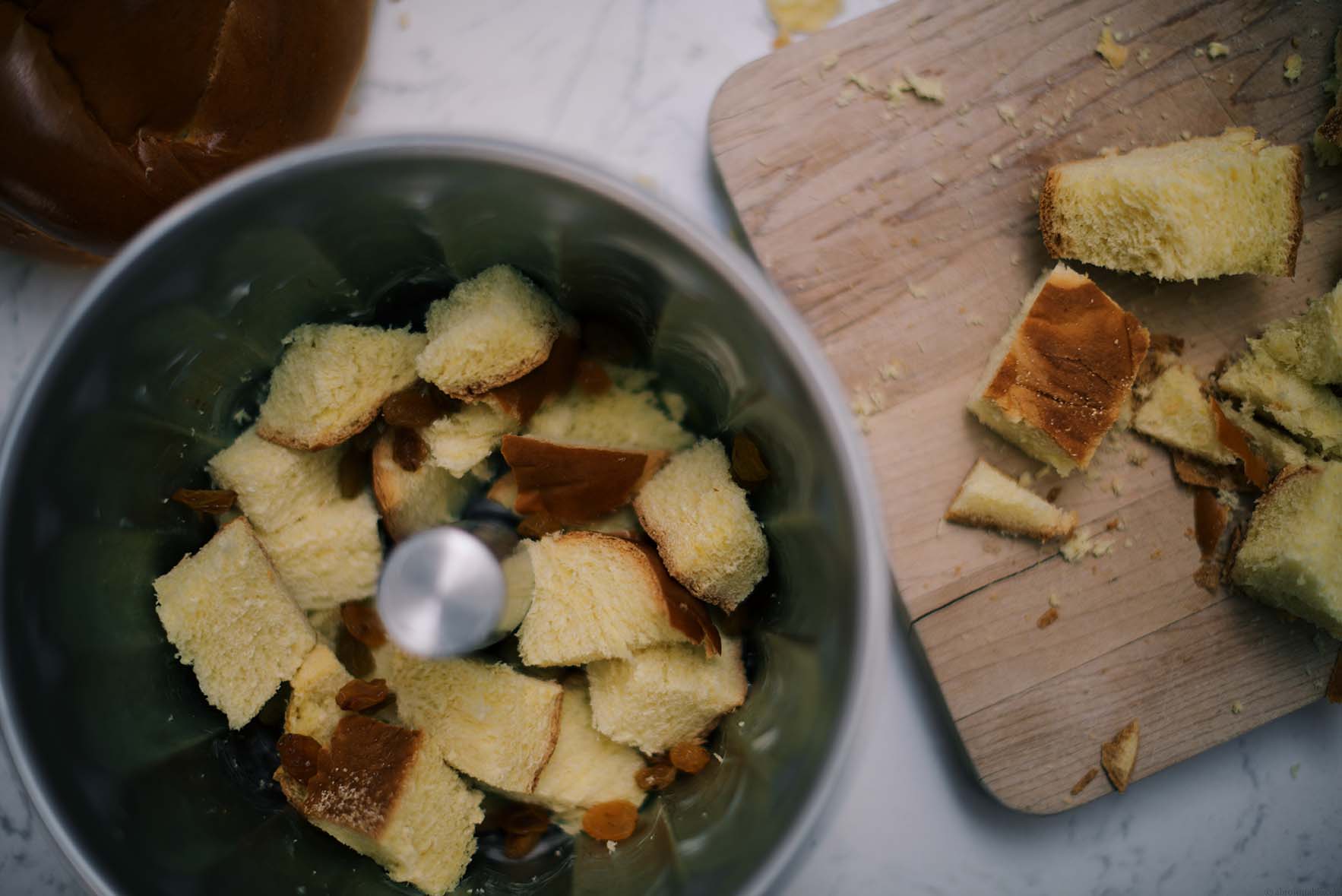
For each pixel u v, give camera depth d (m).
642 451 0.44
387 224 0.40
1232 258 0.46
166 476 0.42
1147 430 0.47
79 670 0.39
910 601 0.47
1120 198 0.45
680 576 0.42
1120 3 0.47
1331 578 0.45
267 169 0.37
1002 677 0.47
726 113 0.47
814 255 0.47
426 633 0.40
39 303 0.48
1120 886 0.49
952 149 0.47
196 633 0.42
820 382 0.37
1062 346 0.45
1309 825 0.50
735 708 0.43
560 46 0.50
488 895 0.43
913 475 0.47
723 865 0.39
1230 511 0.47
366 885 0.42
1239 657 0.47
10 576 0.37
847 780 0.49
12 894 0.47
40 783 0.37
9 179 0.42
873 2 0.50
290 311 0.43
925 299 0.47
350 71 0.46
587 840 0.44
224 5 0.41
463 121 0.49
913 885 0.49
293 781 0.42
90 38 0.41
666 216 0.37
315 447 0.43
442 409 0.44
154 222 0.37
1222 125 0.47
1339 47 0.47
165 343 0.40
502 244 0.42
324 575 0.44
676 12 0.50
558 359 0.44
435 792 0.41
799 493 0.41
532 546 0.44
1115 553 0.47
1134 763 0.47
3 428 0.36
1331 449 0.46
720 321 0.40
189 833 0.40
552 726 0.42
